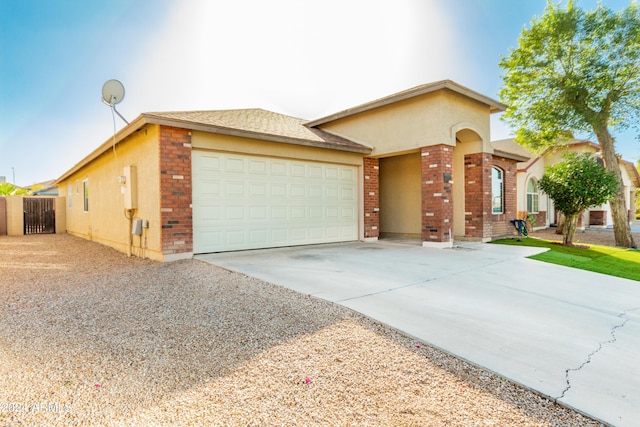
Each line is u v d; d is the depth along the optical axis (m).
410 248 10.26
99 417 2.32
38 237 15.72
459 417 2.39
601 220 24.33
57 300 4.91
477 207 11.95
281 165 9.78
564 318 4.43
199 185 8.17
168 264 7.26
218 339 3.58
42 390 2.63
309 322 4.03
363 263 7.66
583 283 6.31
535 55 15.75
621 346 3.61
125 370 2.95
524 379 2.88
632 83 14.27
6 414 2.32
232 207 8.76
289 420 2.33
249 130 8.59
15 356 3.18
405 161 13.72
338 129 13.47
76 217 16.56
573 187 11.47
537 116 16.34
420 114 10.72
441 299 5.04
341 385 2.77
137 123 7.52
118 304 4.70
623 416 2.40
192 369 2.98
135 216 8.74
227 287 5.46
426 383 2.82
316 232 10.69
